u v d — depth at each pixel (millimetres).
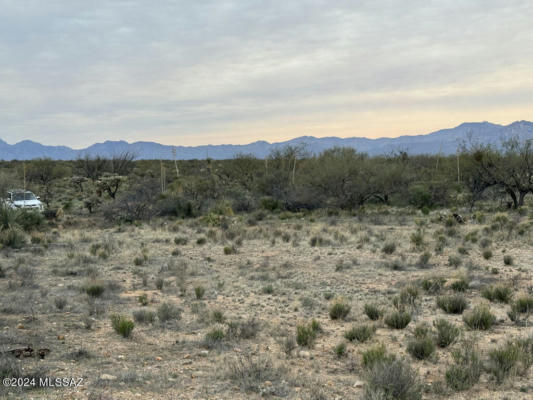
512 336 7832
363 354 6426
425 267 15336
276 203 38094
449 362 6605
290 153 52500
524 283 12492
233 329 8289
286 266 15789
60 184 60406
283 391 5387
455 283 11992
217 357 6797
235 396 5223
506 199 41219
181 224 29578
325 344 7691
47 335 7727
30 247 19797
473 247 19016
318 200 37750
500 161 35656
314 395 5215
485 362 6441
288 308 10461
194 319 9320
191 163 80125
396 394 5070
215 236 23203
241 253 18797
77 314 9484
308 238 22734
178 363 6500
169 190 37562
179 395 5184
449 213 31594
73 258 16906
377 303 10570
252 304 10820
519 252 17469
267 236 23391
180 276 13805
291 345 7387
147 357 6750
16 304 9922
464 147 38719
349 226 26297
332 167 38062
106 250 18625
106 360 6496
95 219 32844
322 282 13383
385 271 14859
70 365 6164
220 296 11672
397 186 39281
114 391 5180
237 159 54938
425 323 8859
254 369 5965
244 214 36125
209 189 39562
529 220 26203
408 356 6859
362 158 43188
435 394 5387
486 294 10977
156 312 9758
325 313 10047
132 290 12219
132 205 31484
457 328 7730
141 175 64562
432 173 49562
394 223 28875
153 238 23328
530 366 6320
